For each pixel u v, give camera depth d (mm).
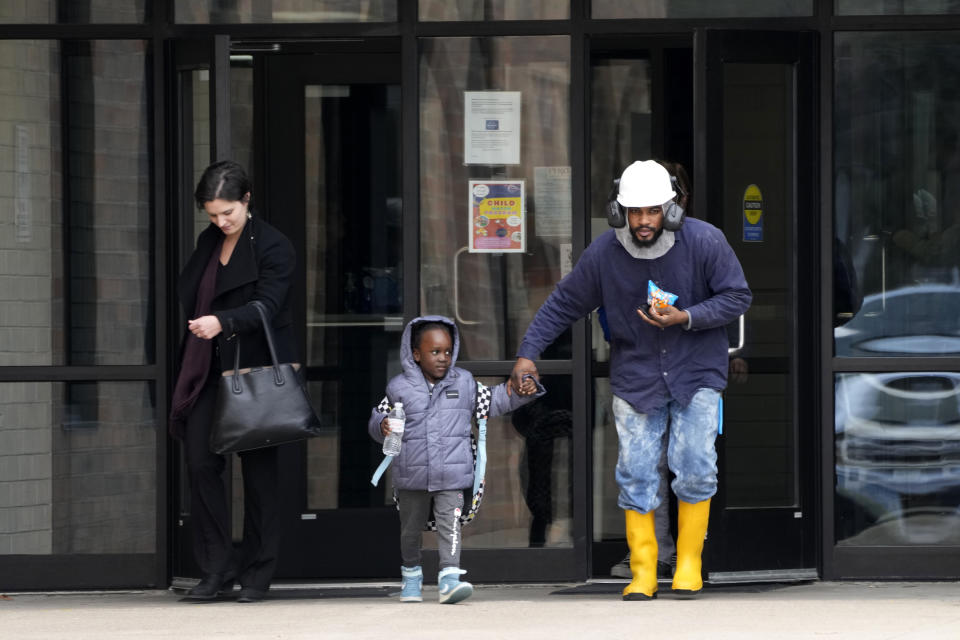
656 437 24047
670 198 23062
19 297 27422
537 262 27453
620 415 24031
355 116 28641
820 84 27203
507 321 27469
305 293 28703
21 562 27344
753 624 21797
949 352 27422
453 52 27391
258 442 23703
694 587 24578
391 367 28641
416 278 27406
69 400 27422
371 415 26812
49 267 27469
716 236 23438
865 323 27391
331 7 27469
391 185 28641
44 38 27359
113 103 27453
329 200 28703
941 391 27297
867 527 27266
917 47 27344
